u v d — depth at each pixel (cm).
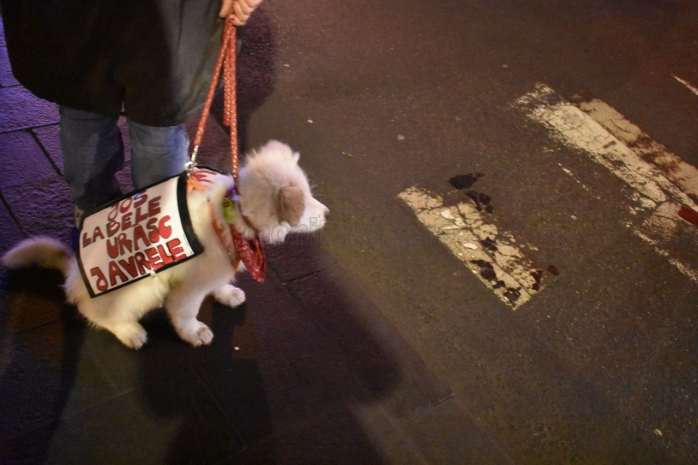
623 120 446
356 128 377
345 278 285
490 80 450
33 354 221
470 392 255
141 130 214
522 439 243
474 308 291
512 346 278
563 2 576
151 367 227
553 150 403
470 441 235
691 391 280
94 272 200
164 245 193
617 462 245
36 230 261
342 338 258
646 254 345
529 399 259
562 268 323
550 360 277
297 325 258
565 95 456
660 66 521
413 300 287
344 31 456
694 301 325
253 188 186
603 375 277
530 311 296
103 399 214
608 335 295
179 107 201
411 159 367
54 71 193
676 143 439
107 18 178
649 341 298
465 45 480
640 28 569
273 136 353
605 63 506
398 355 259
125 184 290
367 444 224
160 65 187
